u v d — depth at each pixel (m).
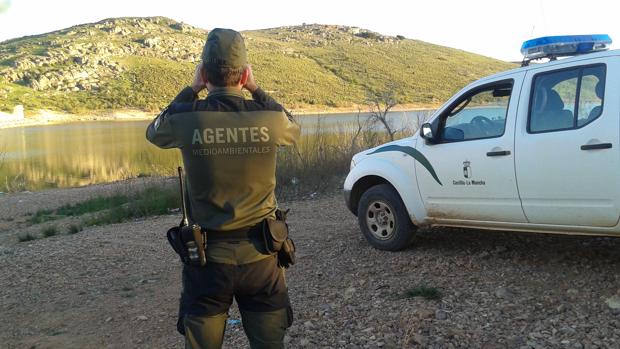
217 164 2.71
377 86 66.50
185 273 2.79
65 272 6.54
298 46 125.12
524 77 5.08
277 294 2.82
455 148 5.46
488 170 5.18
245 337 4.32
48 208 15.04
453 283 5.00
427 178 5.70
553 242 5.79
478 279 5.03
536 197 4.87
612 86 4.45
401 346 3.91
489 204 5.22
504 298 4.56
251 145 2.74
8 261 7.24
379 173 6.11
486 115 5.39
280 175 12.45
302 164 12.71
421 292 4.80
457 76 71.19
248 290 2.76
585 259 5.18
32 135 56.75
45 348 4.40
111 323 4.82
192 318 2.73
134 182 18.25
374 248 6.25
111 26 134.00
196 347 2.72
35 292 5.84
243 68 2.82
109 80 92.38
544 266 5.14
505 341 3.85
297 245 6.92
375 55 95.62
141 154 33.28
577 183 4.59
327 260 6.11
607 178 4.41
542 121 4.88
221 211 2.72
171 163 26.19
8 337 4.67
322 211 9.39
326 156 13.34
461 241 6.18
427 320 4.24
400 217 5.95
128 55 107.50
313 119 18.72
